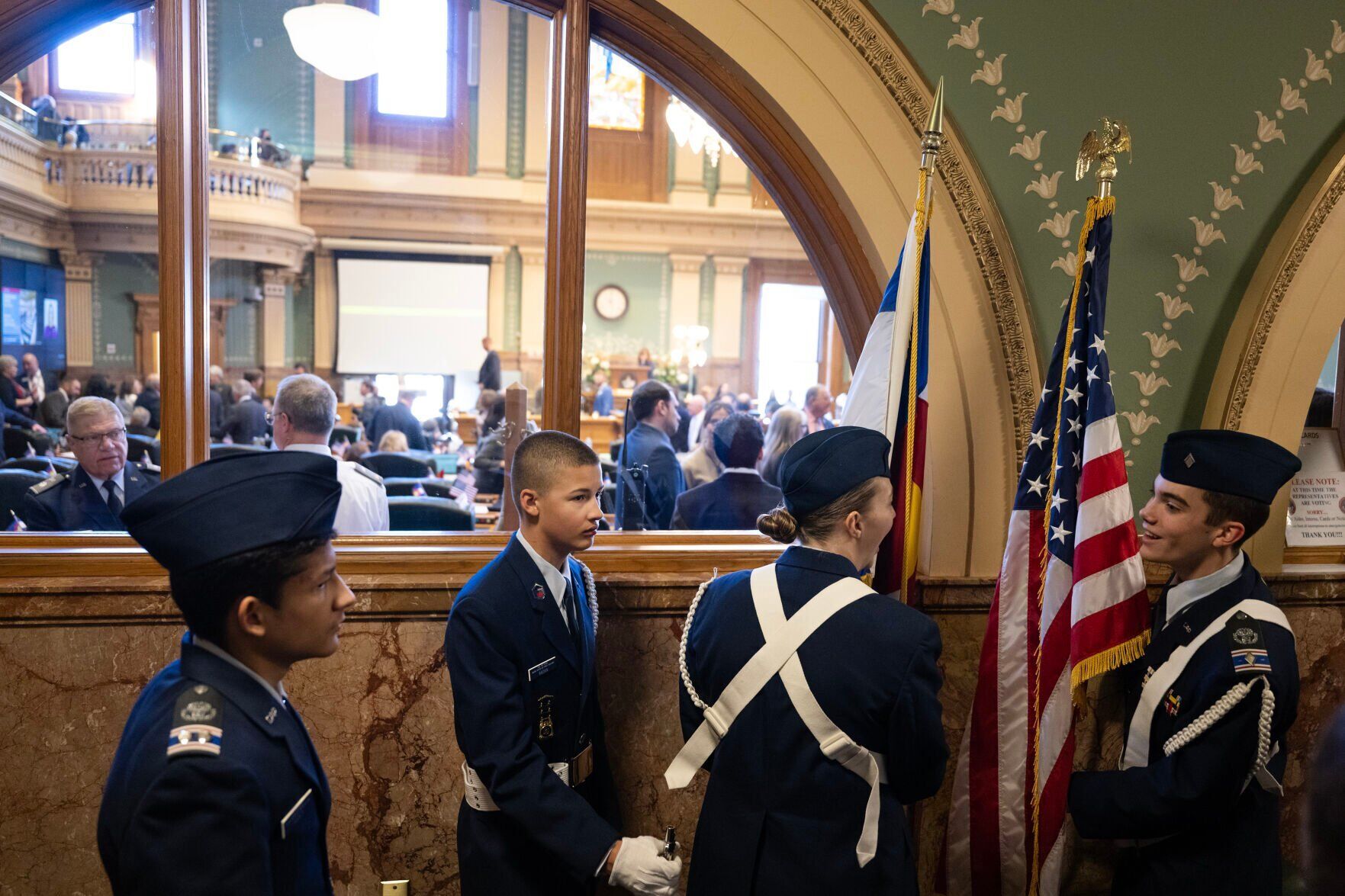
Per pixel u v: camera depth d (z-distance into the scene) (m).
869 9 2.28
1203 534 1.94
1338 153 2.42
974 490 2.41
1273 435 2.48
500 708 1.64
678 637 2.33
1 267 8.86
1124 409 2.46
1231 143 2.44
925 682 1.52
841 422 2.20
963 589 2.40
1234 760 1.81
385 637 2.19
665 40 2.30
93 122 9.40
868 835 1.54
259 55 6.34
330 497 1.19
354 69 5.71
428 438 7.98
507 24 5.56
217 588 1.12
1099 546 2.10
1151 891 1.99
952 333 2.38
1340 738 0.69
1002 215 2.36
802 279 9.20
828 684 1.54
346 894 2.24
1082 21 2.36
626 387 11.66
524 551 1.77
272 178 10.33
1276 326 2.44
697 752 1.69
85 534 2.18
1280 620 1.90
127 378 6.08
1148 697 2.00
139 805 1.03
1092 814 2.03
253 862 1.05
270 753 1.14
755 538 2.53
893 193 2.34
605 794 1.95
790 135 2.36
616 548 2.38
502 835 1.74
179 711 1.10
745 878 1.56
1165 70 2.40
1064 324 2.21
